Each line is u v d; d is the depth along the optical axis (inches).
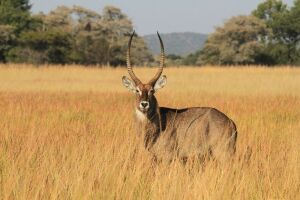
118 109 1489.9
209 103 1717.5
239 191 597.9
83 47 7549.2
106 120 1174.3
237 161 696.4
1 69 4394.7
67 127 1075.3
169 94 2186.3
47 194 589.3
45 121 1179.9
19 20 7509.8
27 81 3169.3
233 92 2359.7
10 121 1156.5
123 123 1080.2
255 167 688.4
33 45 6806.1
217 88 2650.1
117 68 4869.6
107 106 1594.5
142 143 804.6
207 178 631.8
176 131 805.2
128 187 607.8
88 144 812.6
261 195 602.5
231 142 797.9
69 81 3240.7
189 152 800.3
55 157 737.0
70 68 4672.7
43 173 645.9
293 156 722.8
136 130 820.0
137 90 819.4
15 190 593.3
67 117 1290.6
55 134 961.5
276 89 2564.0
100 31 7815.0
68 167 671.1
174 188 591.8
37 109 1450.5
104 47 7598.4
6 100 1717.5
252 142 864.3
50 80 3316.9
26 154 732.0
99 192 587.2
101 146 795.4
